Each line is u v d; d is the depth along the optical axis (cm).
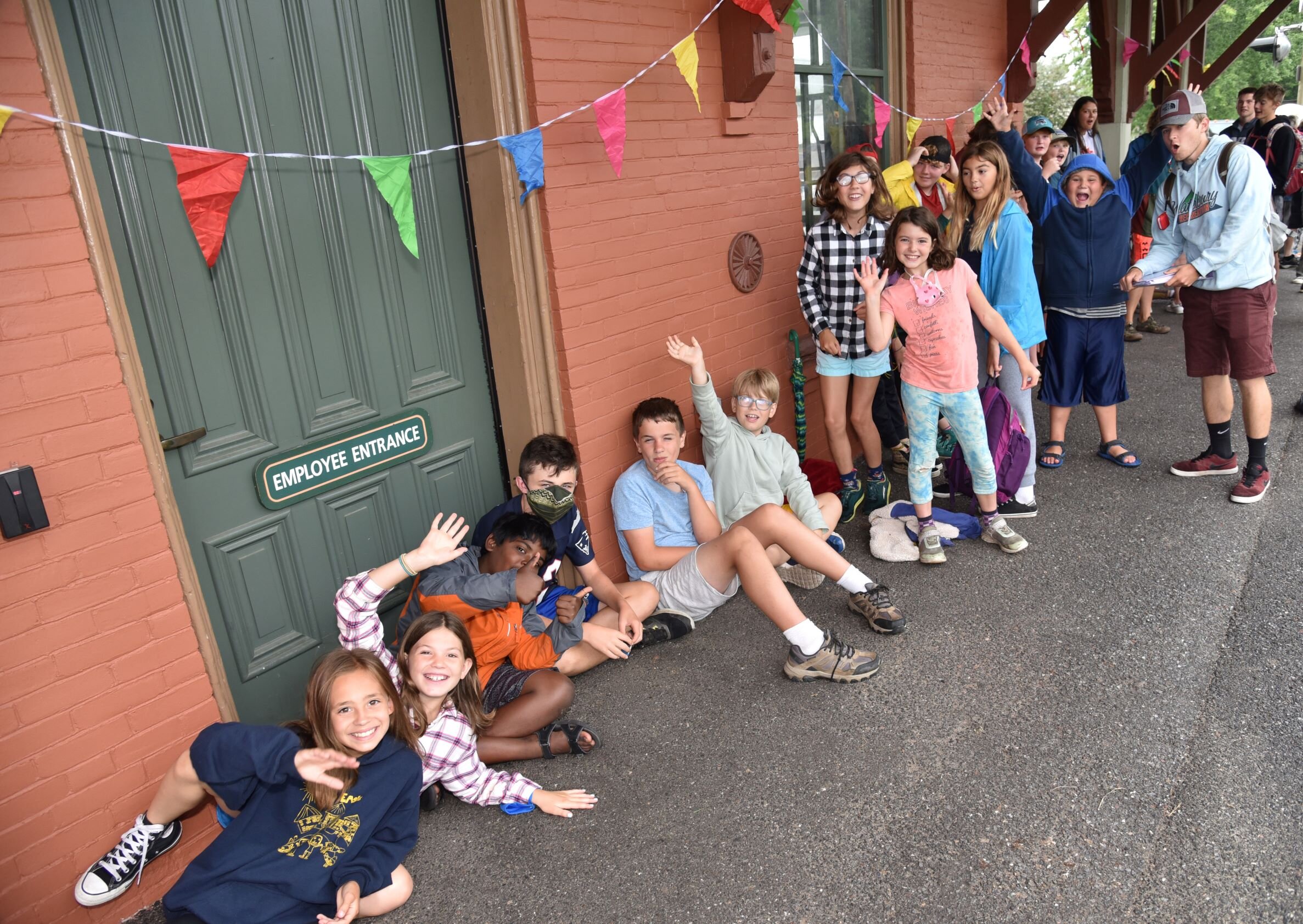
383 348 307
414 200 310
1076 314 466
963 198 452
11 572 206
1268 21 1161
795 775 269
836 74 407
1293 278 967
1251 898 214
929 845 238
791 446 439
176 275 248
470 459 346
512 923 224
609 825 254
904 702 299
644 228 361
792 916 219
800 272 438
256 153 261
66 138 203
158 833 234
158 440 229
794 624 306
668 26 355
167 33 239
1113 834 237
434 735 256
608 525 368
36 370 204
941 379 384
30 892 218
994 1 607
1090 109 697
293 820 224
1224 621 330
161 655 234
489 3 297
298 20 268
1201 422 542
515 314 329
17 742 212
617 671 333
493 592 279
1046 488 468
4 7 192
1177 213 427
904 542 409
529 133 299
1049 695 296
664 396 387
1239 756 262
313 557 295
